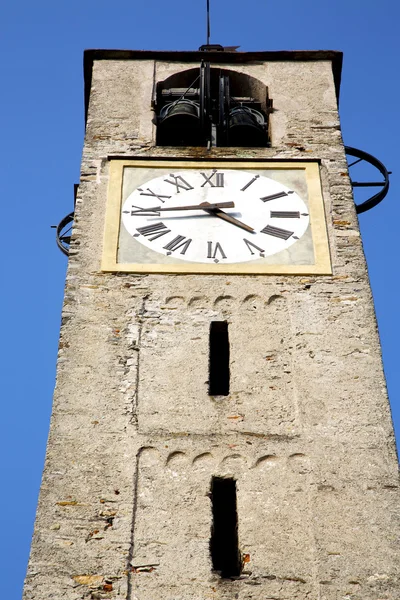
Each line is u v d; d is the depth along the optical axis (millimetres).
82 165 24578
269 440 19531
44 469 18922
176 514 18547
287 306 21703
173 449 19344
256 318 21516
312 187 24281
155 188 24141
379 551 18156
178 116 26016
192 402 20062
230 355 20875
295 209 23734
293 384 20406
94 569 17797
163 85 27406
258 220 23453
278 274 22234
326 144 25453
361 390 20312
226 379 21109
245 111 26375
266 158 24859
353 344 21062
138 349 20891
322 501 18750
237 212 23609
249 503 18703
